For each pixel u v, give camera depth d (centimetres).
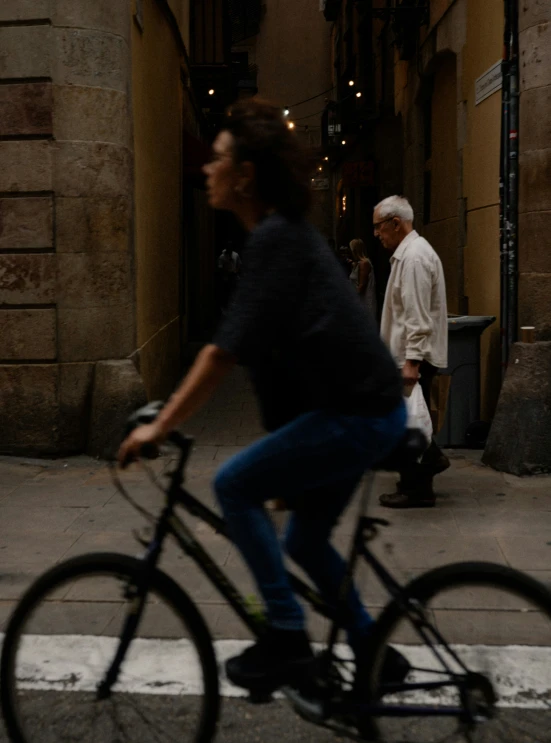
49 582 265
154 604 260
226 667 259
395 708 247
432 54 990
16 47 650
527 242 622
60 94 656
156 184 903
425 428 511
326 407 242
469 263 841
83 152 662
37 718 266
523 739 245
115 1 671
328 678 250
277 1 3022
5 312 666
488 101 766
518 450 601
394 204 521
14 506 546
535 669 248
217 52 1532
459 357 688
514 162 636
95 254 672
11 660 267
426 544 465
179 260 1168
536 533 481
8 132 657
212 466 643
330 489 257
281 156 242
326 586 261
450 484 582
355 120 1680
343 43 2325
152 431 238
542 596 239
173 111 1090
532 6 608
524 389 604
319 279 237
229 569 432
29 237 661
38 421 668
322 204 2758
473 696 245
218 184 253
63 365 669
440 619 246
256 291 232
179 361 1152
